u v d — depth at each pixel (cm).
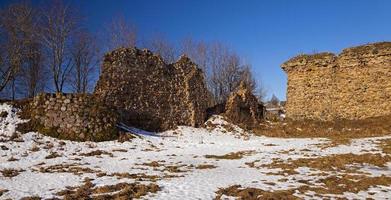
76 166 1647
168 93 3111
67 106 2403
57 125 2362
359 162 1728
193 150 2233
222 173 1501
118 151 2119
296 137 2909
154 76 3053
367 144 2270
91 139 2336
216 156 1986
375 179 1354
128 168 1603
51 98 2427
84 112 2406
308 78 3566
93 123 2400
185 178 1373
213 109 3512
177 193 1123
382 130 2809
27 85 3975
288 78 3725
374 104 3178
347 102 3319
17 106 2502
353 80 3309
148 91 2997
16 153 1905
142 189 1152
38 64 3975
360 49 3291
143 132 2758
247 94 3500
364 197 1119
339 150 2089
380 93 3162
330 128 3094
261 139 2841
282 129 3209
